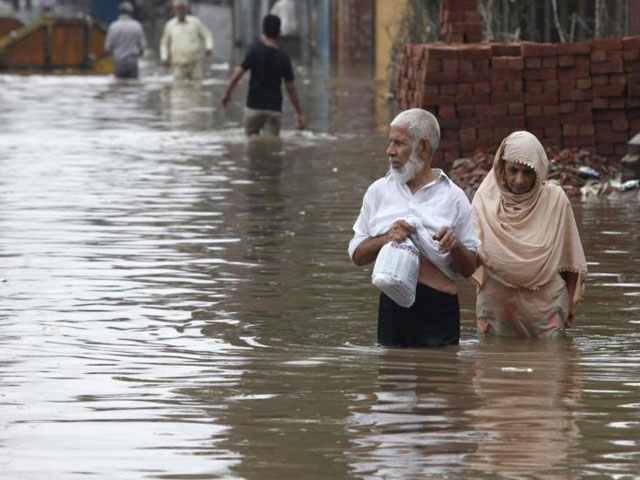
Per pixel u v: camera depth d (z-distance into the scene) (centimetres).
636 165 3753
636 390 1748
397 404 1675
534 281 2106
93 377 1814
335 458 1449
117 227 3234
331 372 1855
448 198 2011
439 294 2045
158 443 1505
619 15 5497
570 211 2128
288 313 2291
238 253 2875
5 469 1411
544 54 4216
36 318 2225
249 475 1397
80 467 1419
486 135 4231
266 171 4384
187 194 3834
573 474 1398
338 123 6216
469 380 1806
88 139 5500
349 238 3070
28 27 11300
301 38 14225
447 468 1416
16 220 3344
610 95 4231
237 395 1720
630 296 2422
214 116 6694
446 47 4225
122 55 9919
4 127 6038
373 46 10212
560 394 1728
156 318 2236
